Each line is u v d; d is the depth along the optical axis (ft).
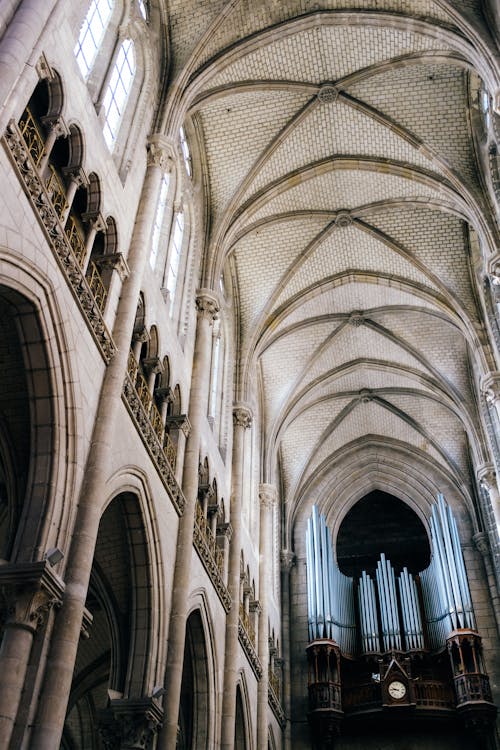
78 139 46.19
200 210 80.69
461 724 97.60
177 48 68.95
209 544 68.08
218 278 78.69
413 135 80.48
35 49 36.68
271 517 105.19
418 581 112.98
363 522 124.16
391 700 96.63
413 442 122.72
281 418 109.29
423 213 90.63
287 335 106.42
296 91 79.10
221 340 88.63
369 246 95.71
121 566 53.93
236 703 75.61
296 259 95.35
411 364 109.50
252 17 70.54
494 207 76.33
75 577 37.17
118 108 58.23
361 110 80.38
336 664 102.78
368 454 125.08
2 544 54.13
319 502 123.03
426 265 93.15
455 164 79.15
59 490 38.32
